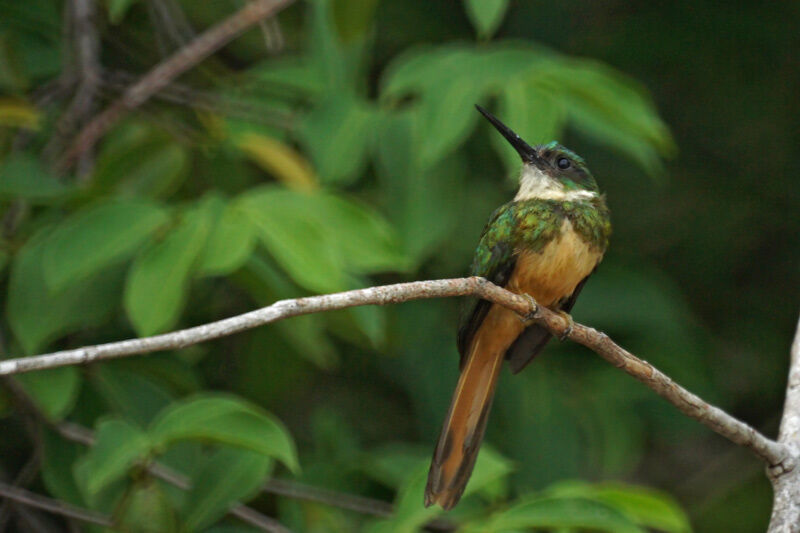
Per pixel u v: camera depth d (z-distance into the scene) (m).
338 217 6.62
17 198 6.82
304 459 8.45
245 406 5.87
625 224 10.21
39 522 7.47
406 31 9.86
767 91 10.20
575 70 7.40
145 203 6.50
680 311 9.23
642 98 7.45
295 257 6.11
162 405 7.25
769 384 10.42
